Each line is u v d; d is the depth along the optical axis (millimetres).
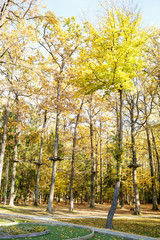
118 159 12094
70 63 20391
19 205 23094
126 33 11203
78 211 22297
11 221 11758
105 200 45969
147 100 21484
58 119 21516
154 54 16219
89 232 9836
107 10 11297
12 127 24438
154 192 26328
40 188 29234
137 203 21266
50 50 20656
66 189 33656
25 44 14039
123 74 10641
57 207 26391
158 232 11156
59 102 18219
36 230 8922
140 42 11398
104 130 28562
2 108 21484
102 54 11391
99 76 11156
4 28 14031
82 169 31719
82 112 25031
